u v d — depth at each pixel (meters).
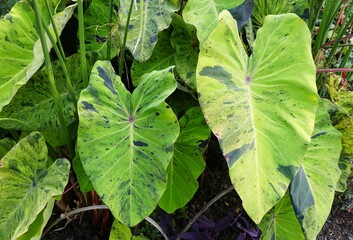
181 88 1.09
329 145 0.94
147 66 1.12
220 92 0.78
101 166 0.80
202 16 0.95
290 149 0.78
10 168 0.83
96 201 1.14
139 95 0.86
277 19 0.85
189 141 1.05
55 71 0.99
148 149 0.82
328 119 0.95
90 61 1.02
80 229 1.21
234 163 0.76
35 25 0.98
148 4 0.99
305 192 0.89
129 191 0.81
